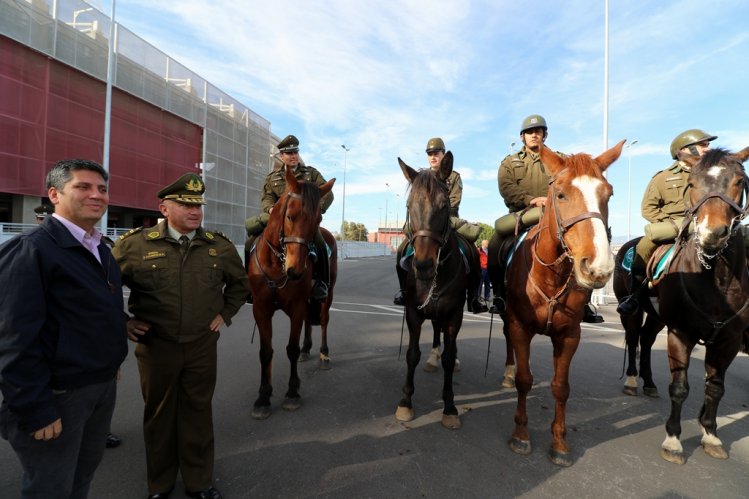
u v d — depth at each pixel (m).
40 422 1.61
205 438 2.55
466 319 9.25
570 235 2.57
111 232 19.48
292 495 2.57
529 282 3.15
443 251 3.51
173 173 25.72
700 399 4.40
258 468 2.87
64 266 1.77
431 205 3.25
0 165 17.20
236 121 31.02
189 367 2.47
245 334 6.85
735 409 4.15
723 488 2.76
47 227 1.81
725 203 2.72
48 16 18.48
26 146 18.06
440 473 2.86
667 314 3.32
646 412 4.02
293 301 3.91
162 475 2.50
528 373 3.21
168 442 2.49
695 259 3.12
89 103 20.58
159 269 2.39
